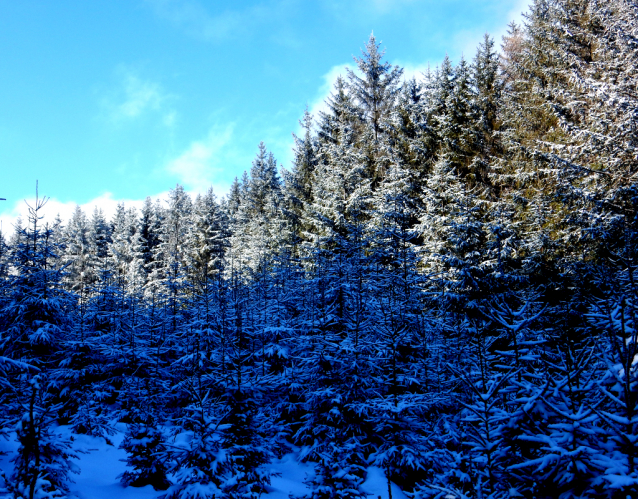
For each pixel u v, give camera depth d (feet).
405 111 105.91
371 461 32.17
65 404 41.37
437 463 28.50
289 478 32.50
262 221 134.82
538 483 14.84
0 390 28.25
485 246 65.82
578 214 64.28
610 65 73.20
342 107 115.55
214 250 144.56
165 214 196.44
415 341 45.21
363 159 101.30
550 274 63.10
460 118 93.91
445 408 34.73
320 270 56.29
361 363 37.22
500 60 111.24
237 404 30.45
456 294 58.75
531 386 17.58
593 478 12.80
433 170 89.66
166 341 54.29
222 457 24.80
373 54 113.39
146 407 40.68
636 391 14.07
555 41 87.97
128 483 29.25
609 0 82.07
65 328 48.19
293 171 127.95
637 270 25.08
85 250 169.89
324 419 36.35
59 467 23.13
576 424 14.43
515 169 81.30
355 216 86.48
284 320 50.83
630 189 60.59
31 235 46.19
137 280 86.74
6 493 20.08
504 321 22.48
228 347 42.27
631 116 63.67
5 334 43.16
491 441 17.34
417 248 72.74
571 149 71.26
